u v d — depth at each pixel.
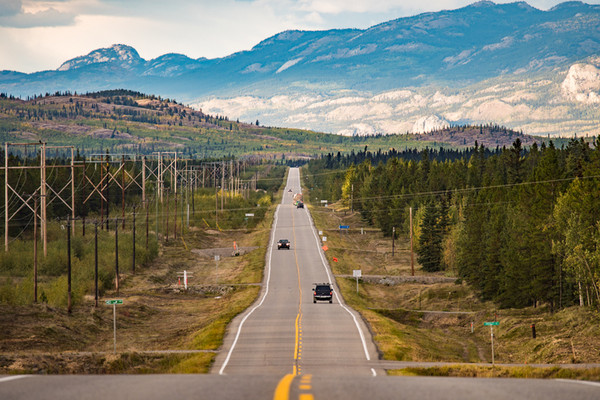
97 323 62.94
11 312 60.66
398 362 39.81
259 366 37.62
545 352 52.00
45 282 79.12
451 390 16.31
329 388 16.52
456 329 72.81
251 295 81.56
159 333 61.19
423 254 109.81
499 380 20.05
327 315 63.41
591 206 63.38
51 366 38.47
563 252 67.44
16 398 14.59
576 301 70.25
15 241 100.75
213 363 39.06
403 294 92.56
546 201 76.50
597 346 50.75
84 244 103.81
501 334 65.31
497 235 83.00
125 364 40.56
